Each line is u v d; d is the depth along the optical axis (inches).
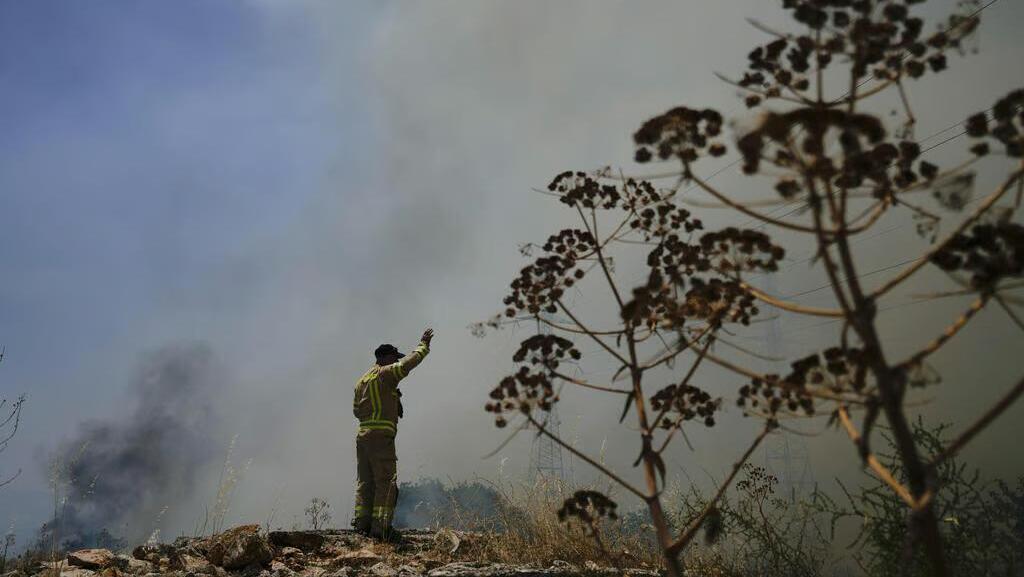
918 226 73.3
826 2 73.0
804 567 156.9
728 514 179.0
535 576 194.2
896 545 131.0
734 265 90.4
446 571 201.2
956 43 72.9
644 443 100.5
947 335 67.4
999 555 133.6
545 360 102.7
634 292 96.7
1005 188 65.6
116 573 203.6
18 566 201.0
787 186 70.6
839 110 68.4
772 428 92.6
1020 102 64.7
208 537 240.1
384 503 261.4
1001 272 64.3
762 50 80.7
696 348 93.4
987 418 61.0
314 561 232.1
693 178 77.0
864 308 68.9
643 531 210.7
